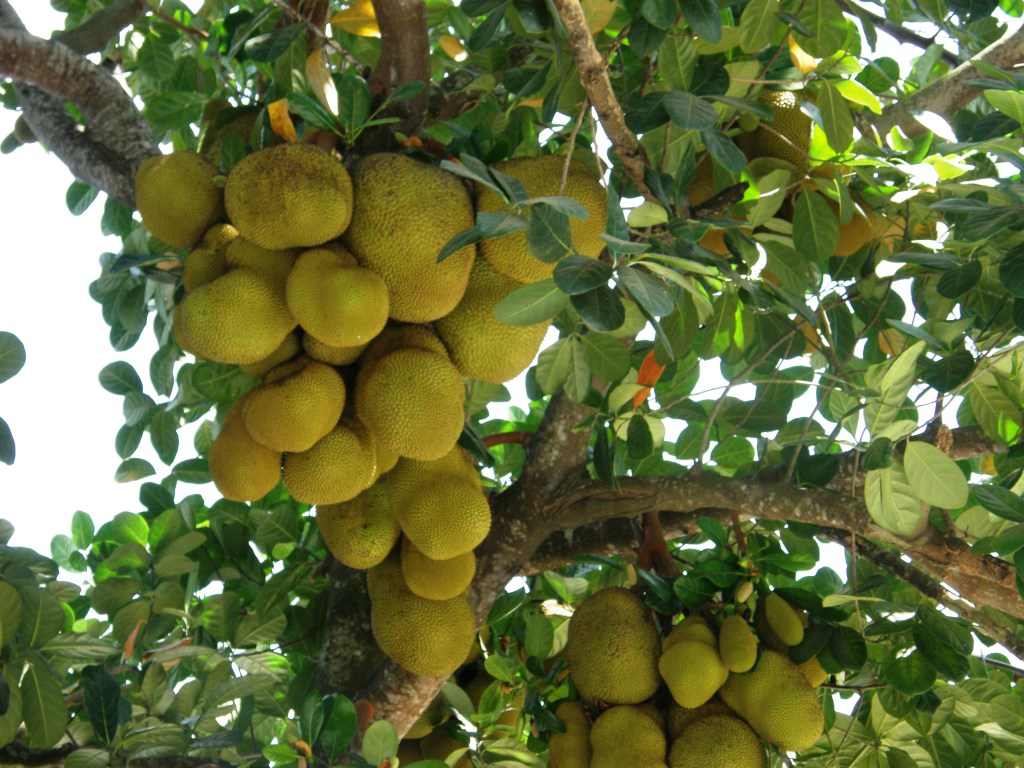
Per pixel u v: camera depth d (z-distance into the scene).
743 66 2.63
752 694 2.56
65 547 3.64
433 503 2.37
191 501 3.41
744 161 2.35
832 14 2.55
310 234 2.12
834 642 2.60
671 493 2.87
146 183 2.30
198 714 2.78
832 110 2.57
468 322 2.29
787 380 2.90
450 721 2.99
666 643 2.64
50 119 3.08
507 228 1.90
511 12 2.68
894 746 2.86
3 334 2.45
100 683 2.44
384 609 2.53
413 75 2.46
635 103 2.39
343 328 2.09
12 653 2.33
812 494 2.69
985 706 2.86
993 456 3.28
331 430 2.29
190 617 3.20
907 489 2.47
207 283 2.21
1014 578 2.56
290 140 2.32
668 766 2.58
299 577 3.16
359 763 2.26
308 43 2.67
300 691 3.11
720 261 2.34
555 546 3.21
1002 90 2.38
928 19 3.28
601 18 2.36
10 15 2.92
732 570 2.69
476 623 2.96
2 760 2.45
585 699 2.71
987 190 2.62
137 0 3.18
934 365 2.66
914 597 3.28
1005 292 2.86
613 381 2.79
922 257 2.58
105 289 3.50
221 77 3.11
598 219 2.24
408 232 2.13
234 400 2.80
